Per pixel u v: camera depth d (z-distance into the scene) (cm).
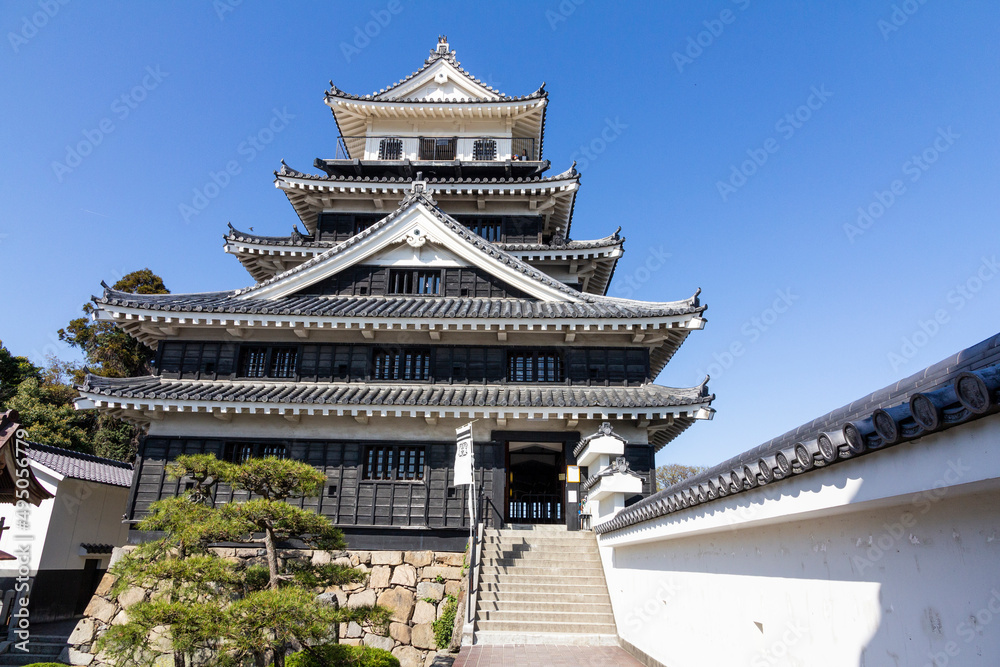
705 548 761
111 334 4144
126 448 3641
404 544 1502
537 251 2091
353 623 1396
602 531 1253
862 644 446
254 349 1720
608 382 1656
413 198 1886
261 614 878
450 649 1180
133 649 964
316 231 2295
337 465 1565
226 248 2084
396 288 1856
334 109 2503
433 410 1498
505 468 1595
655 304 1666
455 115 2539
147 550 1081
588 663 1001
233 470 1109
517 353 1711
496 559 1374
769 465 502
